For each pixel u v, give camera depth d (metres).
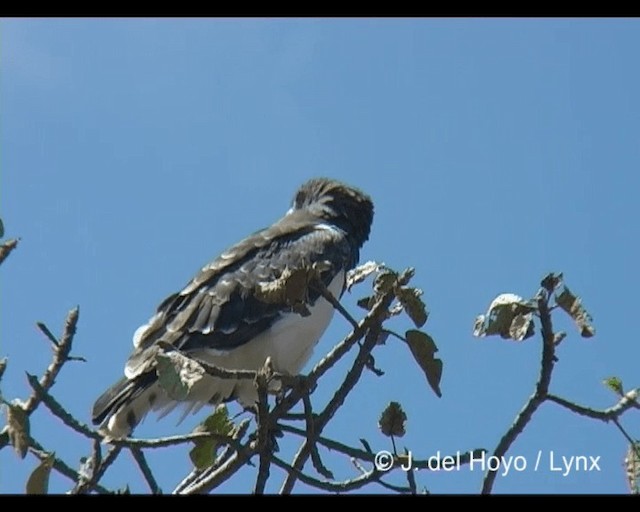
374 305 9.71
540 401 9.24
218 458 10.70
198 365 8.99
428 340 9.36
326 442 10.32
